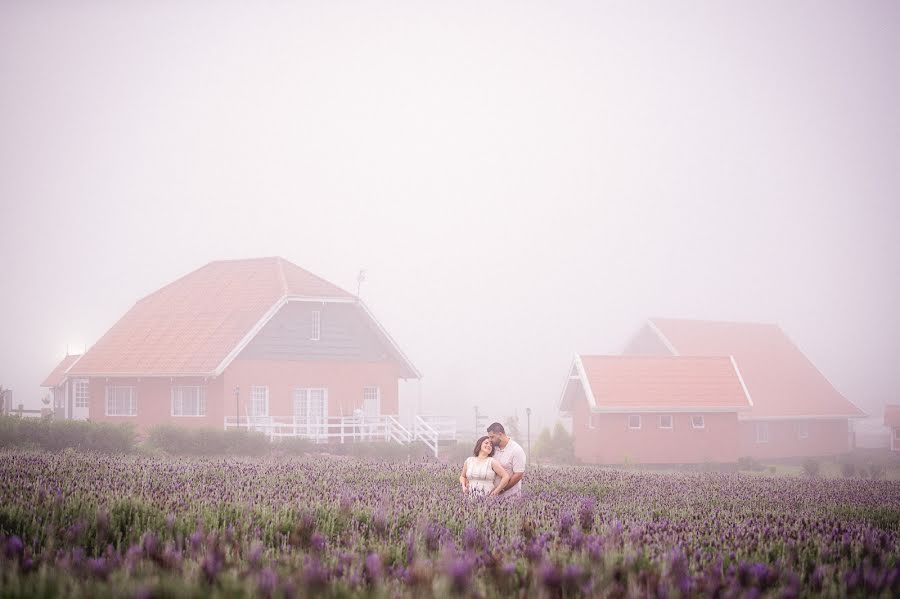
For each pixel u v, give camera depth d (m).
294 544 7.86
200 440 33.94
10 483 10.62
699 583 6.29
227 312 45.88
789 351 64.50
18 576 5.86
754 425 55.81
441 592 5.87
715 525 9.91
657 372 49.44
